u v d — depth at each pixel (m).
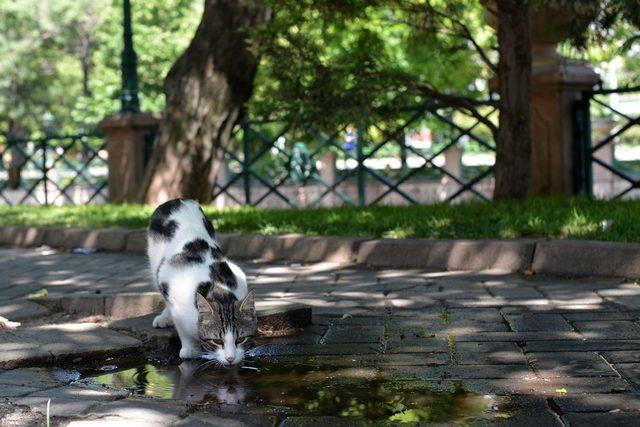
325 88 9.28
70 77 37.56
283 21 9.56
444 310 5.58
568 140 10.48
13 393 3.76
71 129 37.72
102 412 3.44
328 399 3.67
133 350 4.74
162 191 12.76
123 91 14.44
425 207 9.66
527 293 6.00
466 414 3.38
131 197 14.30
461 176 14.31
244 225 9.45
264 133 15.09
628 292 5.84
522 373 3.98
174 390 3.93
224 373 4.23
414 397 3.65
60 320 5.80
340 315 5.55
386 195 12.52
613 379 3.82
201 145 12.76
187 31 25.77
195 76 12.80
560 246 6.71
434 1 11.01
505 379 3.89
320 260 8.05
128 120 14.16
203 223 5.22
